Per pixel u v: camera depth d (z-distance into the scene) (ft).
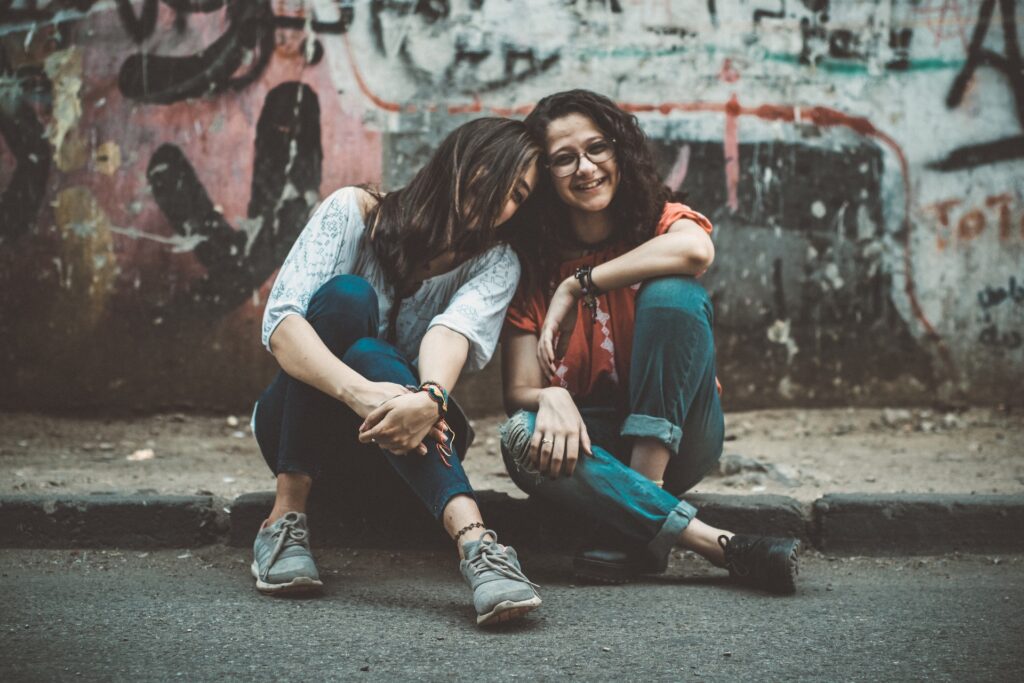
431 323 8.08
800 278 14.87
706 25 14.66
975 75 14.80
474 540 7.21
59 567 8.79
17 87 14.46
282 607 7.49
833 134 14.82
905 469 11.62
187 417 14.64
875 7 14.78
